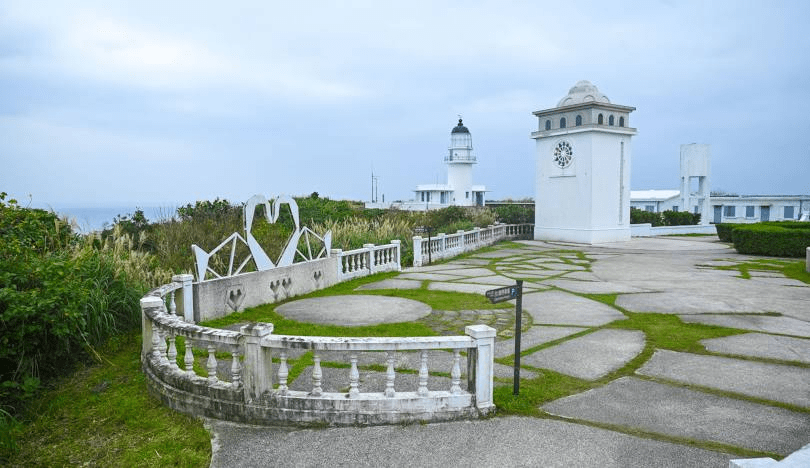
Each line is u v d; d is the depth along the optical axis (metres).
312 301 11.23
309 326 8.85
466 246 21.66
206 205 17.00
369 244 15.23
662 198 44.03
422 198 53.34
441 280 14.27
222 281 9.53
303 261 13.29
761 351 7.55
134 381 6.47
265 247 12.74
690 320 9.49
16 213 8.13
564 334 8.49
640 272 15.91
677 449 4.55
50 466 4.82
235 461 4.41
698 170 34.78
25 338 6.44
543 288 12.95
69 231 9.69
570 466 4.27
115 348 7.54
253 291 10.42
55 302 6.40
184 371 5.78
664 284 13.61
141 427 5.31
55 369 6.96
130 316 8.05
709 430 4.95
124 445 5.03
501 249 22.97
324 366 6.77
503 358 7.19
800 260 18.91
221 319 9.34
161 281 9.52
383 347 4.98
